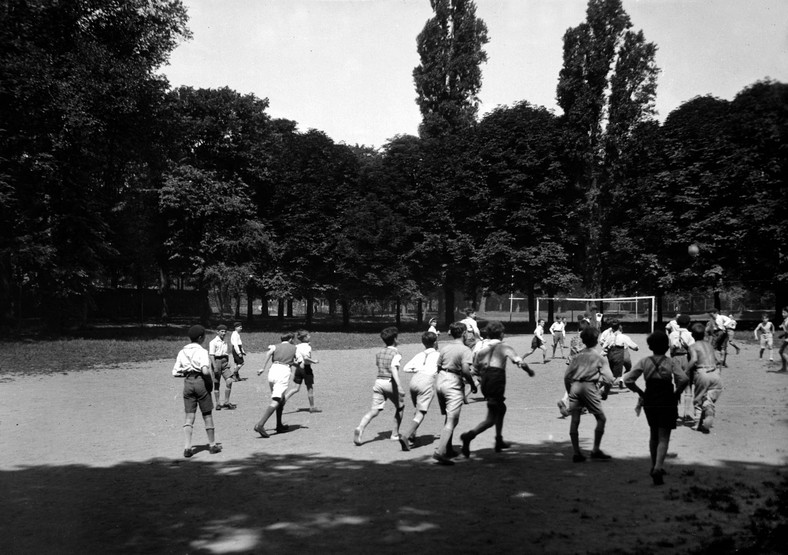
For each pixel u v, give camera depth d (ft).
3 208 97.30
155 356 79.10
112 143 107.45
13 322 115.75
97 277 116.98
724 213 108.17
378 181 149.18
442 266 144.36
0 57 88.43
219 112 143.74
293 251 146.00
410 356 79.66
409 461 26.45
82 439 31.78
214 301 301.43
